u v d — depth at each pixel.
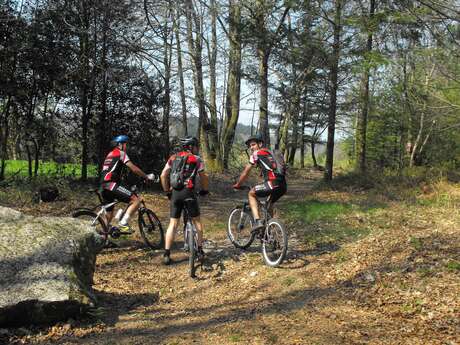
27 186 12.16
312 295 5.35
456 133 25.05
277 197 6.97
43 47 13.48
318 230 8.59
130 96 15.55
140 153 15.45
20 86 13.41
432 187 12.98
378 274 5.71
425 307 4.61
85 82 14.17
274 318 4.75
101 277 6.29
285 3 17.06
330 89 18.20
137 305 5.34
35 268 4.55
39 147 14.35
